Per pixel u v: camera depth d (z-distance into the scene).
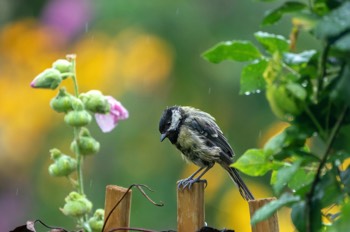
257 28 12.98
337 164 3.94
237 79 12.93
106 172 12.84
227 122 12.95
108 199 5.33
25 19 14.30
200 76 13.02
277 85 3.79
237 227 12.43
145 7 12.93
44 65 13.62
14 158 13.45
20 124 13.51
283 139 3.81
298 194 4.22
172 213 12.54
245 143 12.88
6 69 13.77
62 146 13.38
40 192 13.36
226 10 13.10
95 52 13.13
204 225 5.07
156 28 12.93
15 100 13.58
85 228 5.41
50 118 13.53
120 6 12.99
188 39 12.91
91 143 5.52
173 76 13.04
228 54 4.57
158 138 12.94
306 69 4.06
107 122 5.80
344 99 3.70
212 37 12.96
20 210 13.27
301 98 3.76
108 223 5.32
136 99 13.06
